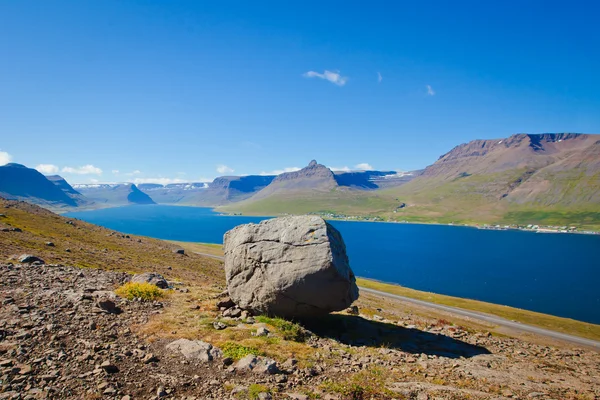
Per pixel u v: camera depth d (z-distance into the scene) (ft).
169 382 39.96
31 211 378.53
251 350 51.98
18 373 36.73
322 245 73.82
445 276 534.78
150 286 80.43
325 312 77.46
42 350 42.16
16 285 67.00
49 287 68.95
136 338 51.31
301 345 60.23
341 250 80.18
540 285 480.64
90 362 41.45
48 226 312.50
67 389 35.29
